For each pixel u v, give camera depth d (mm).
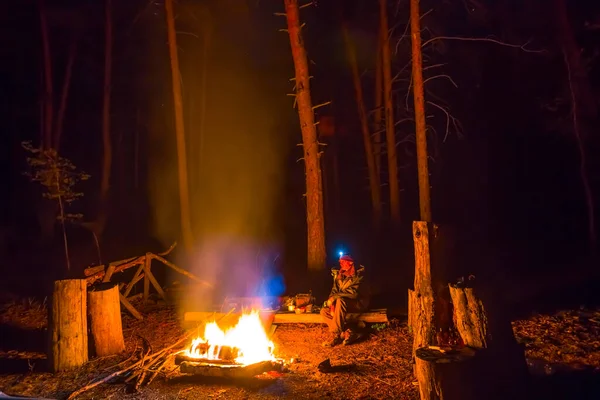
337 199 20203
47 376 6480
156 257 10344
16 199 20297
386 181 19469
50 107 18859
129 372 6359
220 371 6043
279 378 6199
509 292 10586
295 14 11164
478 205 18219
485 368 4965
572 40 13594
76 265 15883
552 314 8664
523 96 16656
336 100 19641
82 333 6824
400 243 15547
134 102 21969
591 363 6398
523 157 17547
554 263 13188
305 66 11227
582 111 13680
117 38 20469
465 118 17906
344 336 7598
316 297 10516
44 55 18703
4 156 20438
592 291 10234
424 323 5758
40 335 8648
